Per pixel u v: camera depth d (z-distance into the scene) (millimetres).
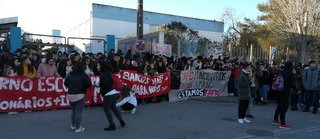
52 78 7879
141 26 11742
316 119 7801
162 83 10016
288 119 7727
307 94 9023
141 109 8477
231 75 11898
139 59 10578
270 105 10125
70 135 5484
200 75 11195
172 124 6652
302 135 6027
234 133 6012
